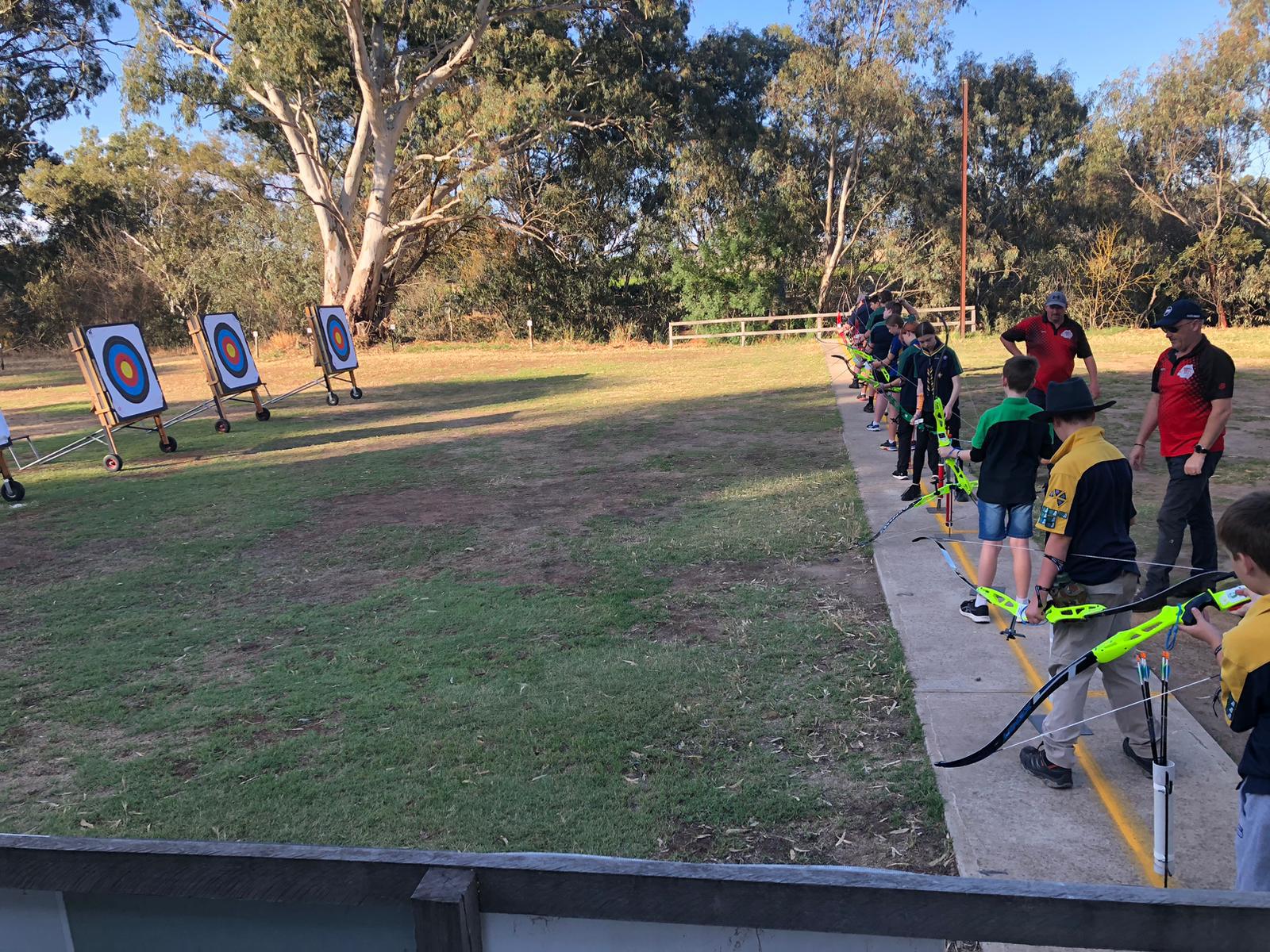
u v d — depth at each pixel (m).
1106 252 35.91
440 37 30.78
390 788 4.17
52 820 4.05
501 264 39.16
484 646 5.84
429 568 7.64
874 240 42.19
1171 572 6.37
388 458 12.91
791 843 3.63
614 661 5.47
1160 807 3.03
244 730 4.88
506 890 1.61
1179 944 1.47
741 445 12.33
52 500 11.41
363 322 35.03
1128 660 3.91
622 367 24.72
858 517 8.34
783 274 40.19
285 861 1.67
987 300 39.72
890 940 1.56
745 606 6.31
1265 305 35.47
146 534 9.34
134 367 13.96
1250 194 37.81
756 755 4.31
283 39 27.80
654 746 4.44
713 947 1.61
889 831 3.67
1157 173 39.91
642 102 33.69
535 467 11.61
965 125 28.89
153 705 5.26
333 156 38.44
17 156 48.19
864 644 5.54
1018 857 3.39
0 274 49.19
